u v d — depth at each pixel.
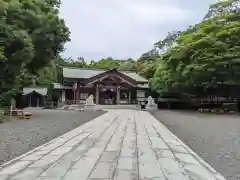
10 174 4.29
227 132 10.42
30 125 12.21
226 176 4.57
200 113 22.36
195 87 26.91
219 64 21.55
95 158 5.45
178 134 9.88
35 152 6.06
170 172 4.50
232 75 22.31
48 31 18.06
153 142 7.56
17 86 20.27
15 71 16.39
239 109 24.83
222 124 13.43
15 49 15.27
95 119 15.47
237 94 25.12
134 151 6.23
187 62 25.11
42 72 23.73
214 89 26.70
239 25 22.78
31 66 20.00
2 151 6.27
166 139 8.16
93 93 36.47
